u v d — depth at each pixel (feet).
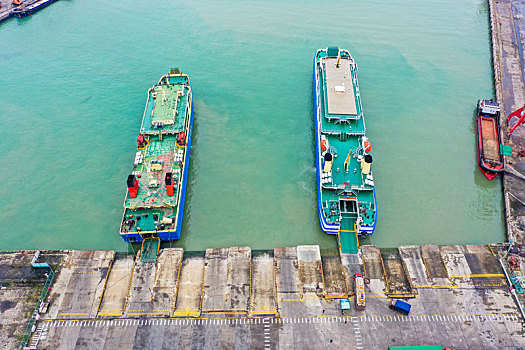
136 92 390.63
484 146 327.06
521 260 253.24
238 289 240.53
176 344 217.56
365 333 220.43
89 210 292.81
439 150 333.21
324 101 335.26
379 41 455.63
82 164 324.19
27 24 493.77
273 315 229.04
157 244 262.67
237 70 416.67
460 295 236.22
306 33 467.52
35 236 277.85
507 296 234.99
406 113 366.22
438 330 221.05
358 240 269.85
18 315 232.73
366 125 353.51
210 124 358.64
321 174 284.20
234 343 217.56
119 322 227.40
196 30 475.72
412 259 255.09
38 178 314.35
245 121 361.30
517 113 331.16
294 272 248.73
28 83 402.93
